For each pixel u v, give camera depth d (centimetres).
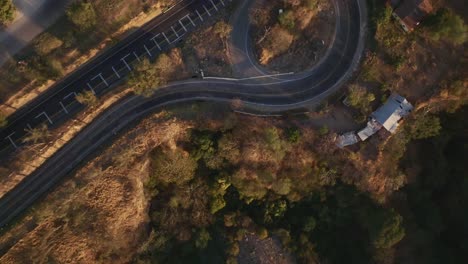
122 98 8488
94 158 8269
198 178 8912
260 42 8550
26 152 8062
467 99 8644
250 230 8988
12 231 7912
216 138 8662
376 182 8688
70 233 8162
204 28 8656
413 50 8525
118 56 8519
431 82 8538
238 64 8700
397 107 8456
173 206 8862
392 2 8412
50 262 7969
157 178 8838
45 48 8138
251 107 8700
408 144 9119
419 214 9250
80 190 8156
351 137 8550
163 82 8431
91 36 8281
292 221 9119
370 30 8619
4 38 8225
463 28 7812
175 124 8431
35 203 8125
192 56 8619
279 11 8369
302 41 8669
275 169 8781
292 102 8712
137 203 8550
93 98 8100
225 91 8700
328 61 8750
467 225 9250
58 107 8306
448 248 9481
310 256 9000
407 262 9169
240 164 8744
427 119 8638
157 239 8812
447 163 9375
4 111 8075
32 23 8281
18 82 8100
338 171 8719
